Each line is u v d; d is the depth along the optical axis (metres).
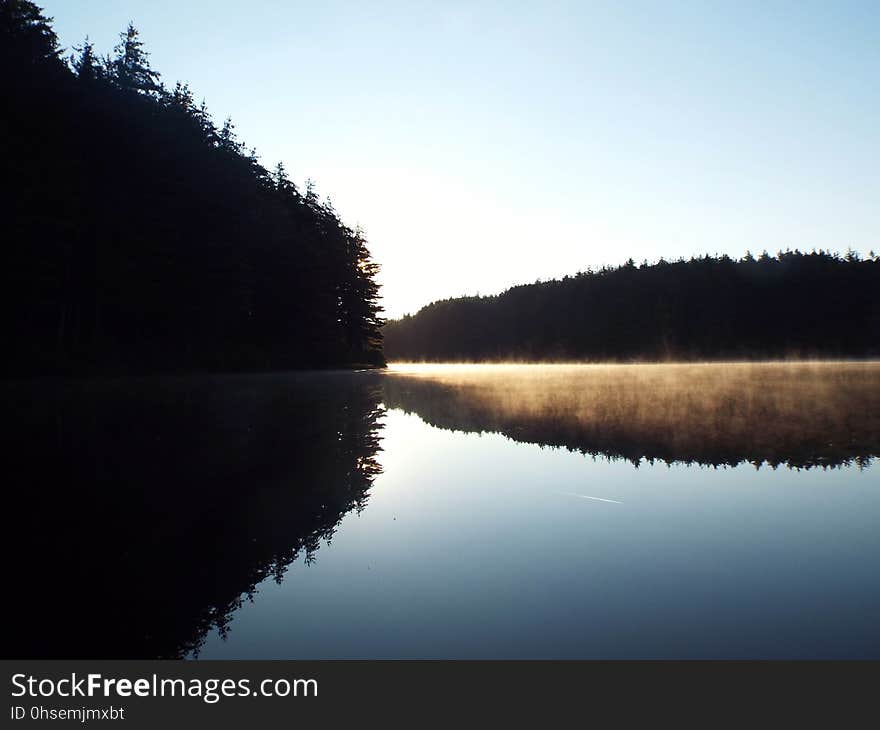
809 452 7.25
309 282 41.78
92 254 24.73
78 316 25.48
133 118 27.25
